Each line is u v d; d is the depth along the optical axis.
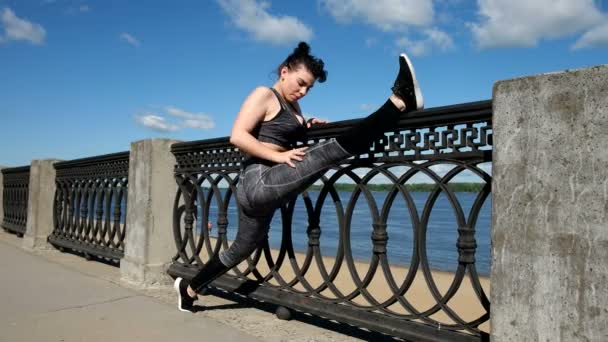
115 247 5.09
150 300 3.53
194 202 4.26
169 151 4.37
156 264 4.25
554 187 1.85
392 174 2.66
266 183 2.64
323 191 3.05
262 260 8.88
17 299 3.54
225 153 3.70
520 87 1.96
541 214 1.89
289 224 3.27
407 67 2.38
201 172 3.99
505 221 1.99
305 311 3.08
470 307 5.13
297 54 2.74
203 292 4.00
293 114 2.83
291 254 3.25
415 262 2.55
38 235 6.49
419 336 2.47
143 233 4.25
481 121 2.25
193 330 2.85
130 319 3.06
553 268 1.85
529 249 1.92
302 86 2.76
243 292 3.52
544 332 1.87
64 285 4.01
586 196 1.77
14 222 7.82
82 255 6.15
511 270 1.97
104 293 3.73
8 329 2.84
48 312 3.21
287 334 2.97
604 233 1.72
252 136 2.66
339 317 2.88
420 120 2.47
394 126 2.59
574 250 1.79
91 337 2.71
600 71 1.75
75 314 3.16
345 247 2.92
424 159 2.51
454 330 2.39
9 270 4.67
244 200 2.78
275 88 2.85
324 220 27.14
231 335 2.77
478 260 11.44
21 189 7.56
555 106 1.86
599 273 1.73
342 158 2.51
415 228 2.54
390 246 13.73
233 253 3.03
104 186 5.36
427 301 5.40
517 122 1.97
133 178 4.50
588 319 1.75
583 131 1.78
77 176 6.03
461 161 2.35
